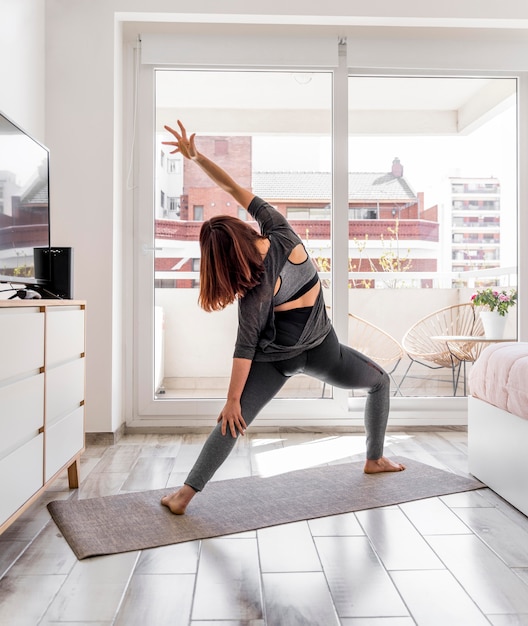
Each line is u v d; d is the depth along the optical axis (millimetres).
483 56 3357
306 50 3275
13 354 1612
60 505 2021
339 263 3371
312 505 2020
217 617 1277
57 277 2436
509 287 3488
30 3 2854
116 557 1608
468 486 2225
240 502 2059
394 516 1920
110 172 3064
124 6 3061
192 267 3379
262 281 1879
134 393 3312
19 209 2061
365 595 1375
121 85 3246
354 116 3416
